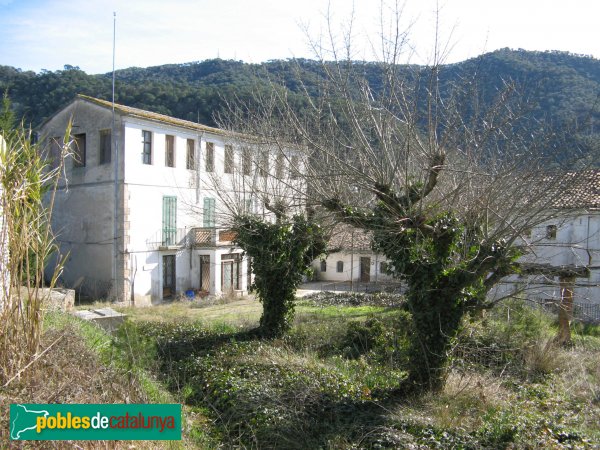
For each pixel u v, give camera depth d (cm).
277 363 907
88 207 2398
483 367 940
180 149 2552
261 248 1216
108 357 712
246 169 1404
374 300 1983
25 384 493
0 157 537
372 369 927
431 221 741
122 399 542
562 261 1848
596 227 1822
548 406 762
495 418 664
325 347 1116
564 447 594
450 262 756
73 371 556
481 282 793
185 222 2597
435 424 644
